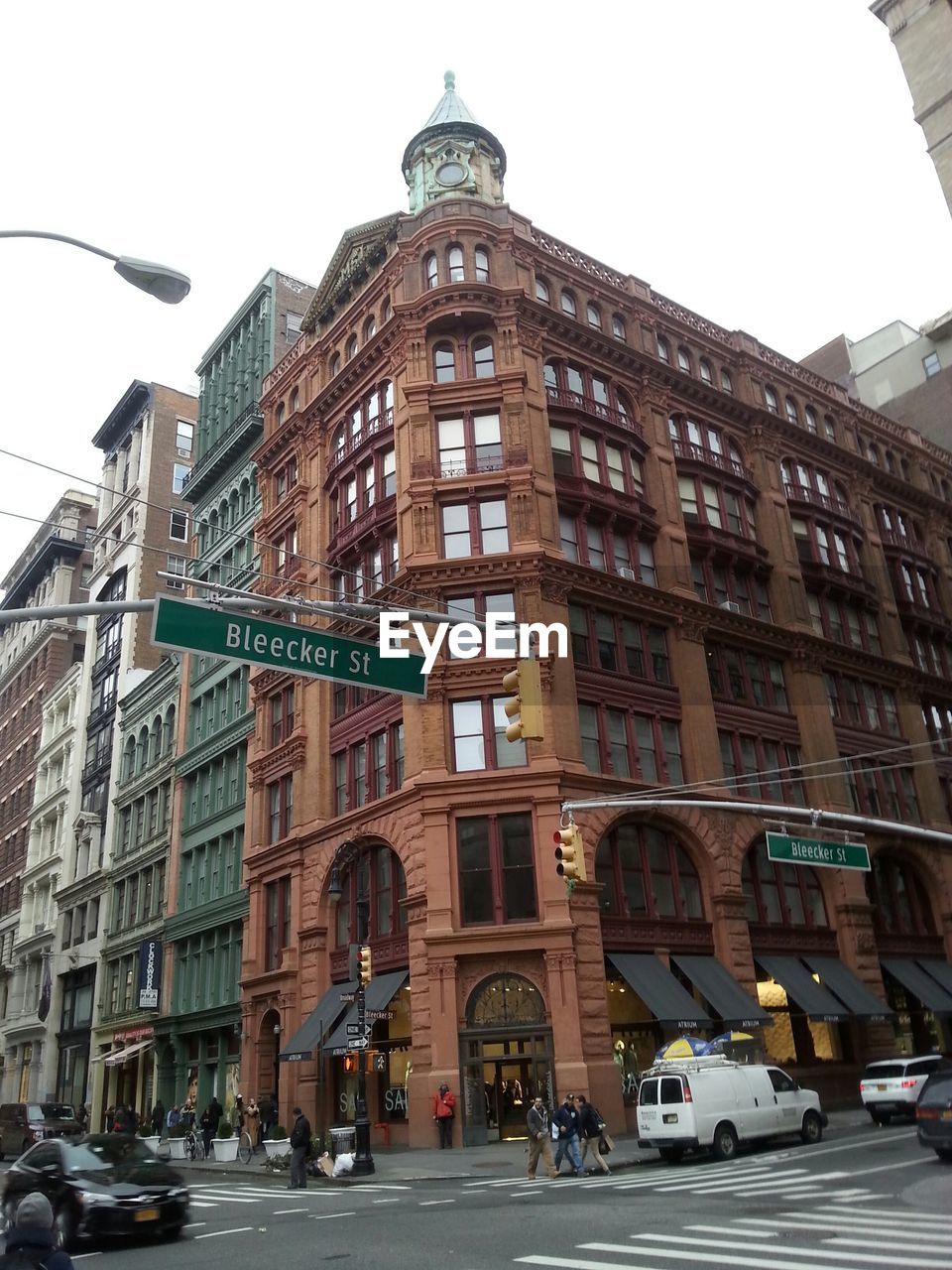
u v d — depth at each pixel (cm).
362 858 3488
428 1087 2870
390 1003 3225
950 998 3941
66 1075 5612
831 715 4278
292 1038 3547
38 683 7719
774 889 3709
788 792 3900
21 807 7394
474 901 3048
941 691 4966
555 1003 2870
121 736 5953
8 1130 3834
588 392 3978
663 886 3366
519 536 3422
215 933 4425
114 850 5688
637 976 3036
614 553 3750
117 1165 1631
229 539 5181
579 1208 1548
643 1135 2253
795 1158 2081
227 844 4525
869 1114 3033
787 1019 3544
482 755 3216
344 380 4153
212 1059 4294
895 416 6862
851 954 3778
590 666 3447
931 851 4400
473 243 3878
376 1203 1861
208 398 5875
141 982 4681
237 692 4722
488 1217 1512
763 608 4306
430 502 3491
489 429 3631
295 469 4512
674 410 4306
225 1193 2252
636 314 4334
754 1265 1011
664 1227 1300
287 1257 1271
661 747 3541
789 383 4997
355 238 4425
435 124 4322
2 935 7106
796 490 4691
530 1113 2177
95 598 6981
